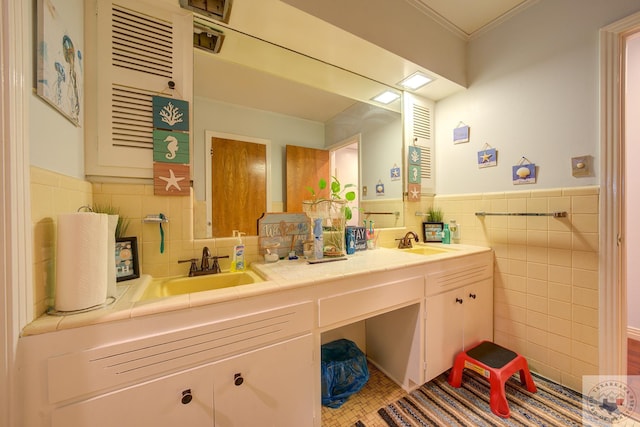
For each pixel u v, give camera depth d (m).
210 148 1.46
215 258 1.30
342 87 1.91
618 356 1.38
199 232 1.40
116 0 1.12
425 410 1.37
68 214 0.74
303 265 1.37
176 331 0.81
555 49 1.57
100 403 0.71
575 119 1.50
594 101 1.43
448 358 1.57
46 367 0.66
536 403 1.40
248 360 0.93
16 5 0.64
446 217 2.17
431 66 1.80
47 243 0.77
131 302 0.82
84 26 1.06
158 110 1.18
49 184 0.78
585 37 1.46
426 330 1.46
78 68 0.99
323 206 1.62
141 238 1.17
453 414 1.34
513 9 1.74
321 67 1.76
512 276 1.78
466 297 1.67
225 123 1.52
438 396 1.47
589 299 1.45
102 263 0.80
